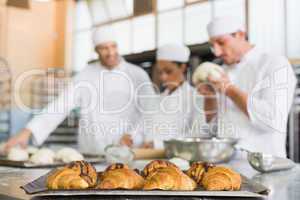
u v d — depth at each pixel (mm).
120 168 792
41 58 7496
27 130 2047
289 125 2832
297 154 2836
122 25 6148
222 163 1554
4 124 5766
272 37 3598
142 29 5766
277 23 3582
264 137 1797
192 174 832
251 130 1831
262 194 748
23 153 1569
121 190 732
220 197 755
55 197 740
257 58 1919
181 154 1518
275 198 787
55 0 7488
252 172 1281
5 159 1531
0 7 7160
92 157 1672
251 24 3650
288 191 883
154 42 5551
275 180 1090
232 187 768
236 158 1776
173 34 5250
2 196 807
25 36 7395
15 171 1291
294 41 3516
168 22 5309
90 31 6996
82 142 2490
